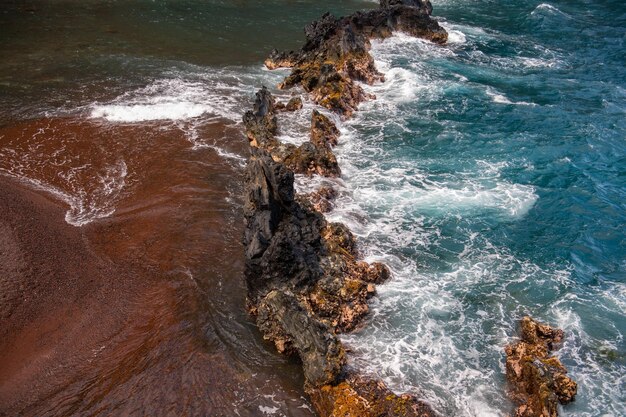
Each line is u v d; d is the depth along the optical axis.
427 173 29.72
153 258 22.03
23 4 54.56
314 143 29.67
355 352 18.42
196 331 18.73
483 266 23.16
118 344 18.20
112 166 28.06
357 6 63.59
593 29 57.72
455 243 24.45
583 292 22.02
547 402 16.02
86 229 23.39
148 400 16.22
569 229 25.78
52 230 23.02
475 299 21.30
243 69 42.44
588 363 18.59
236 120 33.69
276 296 18.12
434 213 26.38
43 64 40.53
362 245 23.81
